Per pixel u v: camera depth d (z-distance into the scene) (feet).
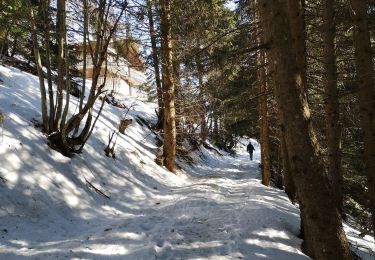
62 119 30.73
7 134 27.61
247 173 76.95
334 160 32.01
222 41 41.34
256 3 39.83
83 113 31.65
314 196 17.24
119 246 20.27
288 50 17.03
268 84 47.39
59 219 24.30
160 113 66.54
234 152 119.34
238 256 20.27
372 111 25.39
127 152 42.86
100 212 28.09
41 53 51.70
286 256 21.18
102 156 37.35
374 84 26.13
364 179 45.83
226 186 44.57
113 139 43.32
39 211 23.84
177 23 51.98
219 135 71.56
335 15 31.45
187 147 77.61
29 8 30.17
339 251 17.21
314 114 43.93
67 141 32.19
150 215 28.22
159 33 48.80
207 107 56.39
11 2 34.14
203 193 36.11
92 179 32.09
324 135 45.96
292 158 17.47
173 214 28.27
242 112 54.29
